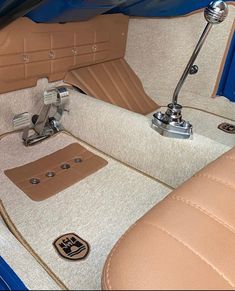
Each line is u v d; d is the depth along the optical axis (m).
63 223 0.72
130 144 0.93
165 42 1.44
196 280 0.46
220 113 1.48
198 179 0.68
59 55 1.13
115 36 1.39
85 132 1.04
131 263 0.46
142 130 0.89
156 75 1.53
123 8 1.25
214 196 0.63
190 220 0.57
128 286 0.43
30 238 0.67
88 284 0.58
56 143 1.04
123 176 0.91
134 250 0.49
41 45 1.04
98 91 1.30
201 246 0.52
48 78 1.13
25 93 1.07
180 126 0.84
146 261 0.47
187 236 0.53
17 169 0.90
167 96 1.55
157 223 0.55
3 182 0.84
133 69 1.54
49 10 0.88
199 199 0.62
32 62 1.04
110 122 0.95
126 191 0.85
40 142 1.04
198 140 0.83
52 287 0.48
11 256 0.53
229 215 0.60
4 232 0.58
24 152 0.99
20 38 0.97
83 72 1.29
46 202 0.78
